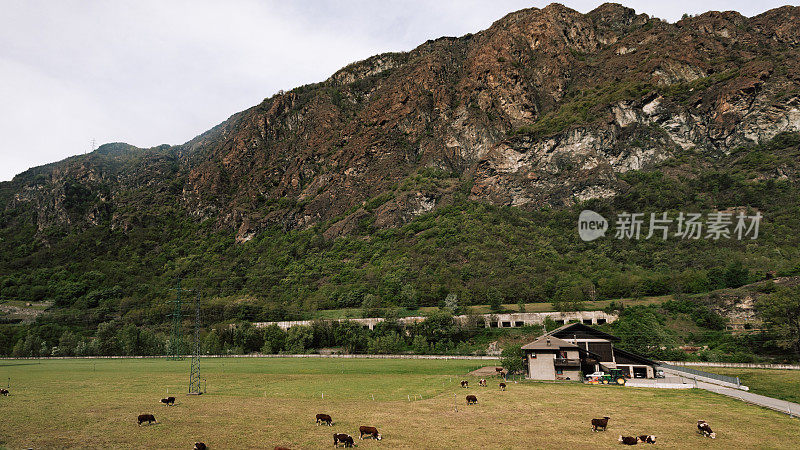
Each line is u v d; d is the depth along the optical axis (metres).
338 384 75.19
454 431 43.16
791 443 39.91
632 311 132.50
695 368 87.75
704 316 123.38
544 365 80.31
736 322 118.69
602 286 153.75
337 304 177.62
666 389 68.94
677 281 146.00
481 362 106.50
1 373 96.88
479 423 46.38
